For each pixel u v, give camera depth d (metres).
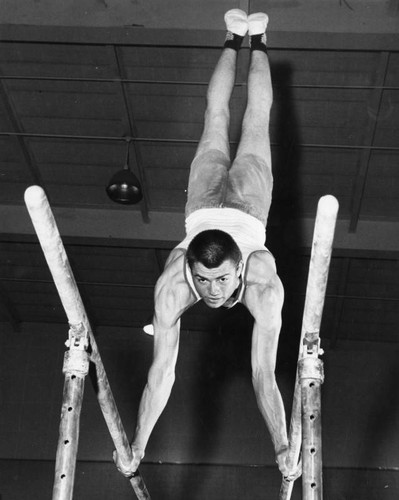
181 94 12.03
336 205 3.58
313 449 3.97
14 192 14.02
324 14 10.71
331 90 11.88
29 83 11.94
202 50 11.26
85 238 14.16
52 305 16.91
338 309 16.30
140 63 11.55
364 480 16.03
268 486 15.95
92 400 16.64
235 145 12.94
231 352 17.27
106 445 16.28
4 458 16.36
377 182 13.38
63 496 3.93
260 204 5.40
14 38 10.96
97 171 13.44
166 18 10.73
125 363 17.22
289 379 16.81
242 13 6.37
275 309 4.92
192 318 17.02
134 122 12.55
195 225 5.28
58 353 17.33
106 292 16.39
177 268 4.98
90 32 10.86
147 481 15.97
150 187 13.76
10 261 15.48
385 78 11.65
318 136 12.65
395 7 10.63
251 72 6.02
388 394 16.84
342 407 16.73
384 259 14.61
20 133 12.65
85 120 12.51
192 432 16.47
